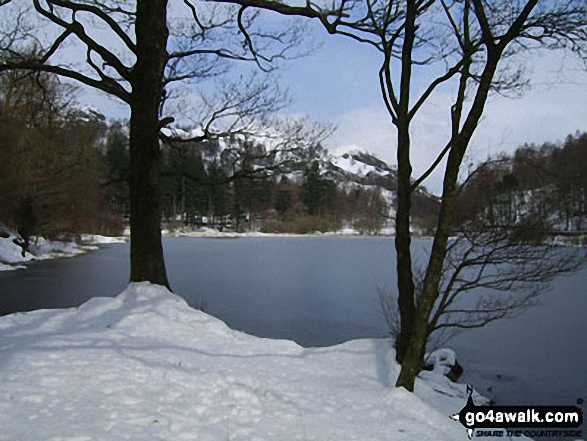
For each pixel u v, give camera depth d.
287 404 5.18
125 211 71.06
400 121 7.88
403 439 4.56
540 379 9.55
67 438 3.83
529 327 13.77
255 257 38.94
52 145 31.08
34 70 9.89
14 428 3.94
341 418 4.95
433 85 7.67
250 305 17.56
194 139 11.12
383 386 6.25
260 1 8.99
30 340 6.54
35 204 32.88
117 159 49.47
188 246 53.16
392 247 53.28
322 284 23.28
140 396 4.86
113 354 6.09
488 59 5.68
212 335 7.98
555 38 7.14
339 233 85.88
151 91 9.71
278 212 88.31
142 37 9.62
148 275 9.62
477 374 9.83
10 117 28.41
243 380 5.77
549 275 7.36
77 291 20.70
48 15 9.38
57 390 4.80
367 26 8.45
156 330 7.77
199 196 81.62
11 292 20.34
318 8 8.79
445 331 13.09
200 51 11.05
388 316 15.22
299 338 12.77
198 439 4.11
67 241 40.34
